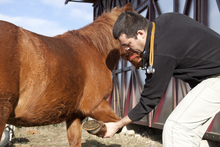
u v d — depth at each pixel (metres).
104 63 2.50
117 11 2.80
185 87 3.43
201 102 1.52
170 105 3.83
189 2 3.47
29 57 1.68
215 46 1.53
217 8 2.95
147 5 4.63
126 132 4.80
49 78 1.78
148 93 1.63
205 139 3.15
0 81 1.50
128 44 1.60
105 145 3.93
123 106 5.56
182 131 1.52
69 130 2.44
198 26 1.56
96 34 2.52
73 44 2.24
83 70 2.16
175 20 1.57
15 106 1.68
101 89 2.32
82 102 2.23
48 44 1.88
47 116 1.89
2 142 3.50
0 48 1.54
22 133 5.36
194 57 1.51
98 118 2.33
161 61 1.50
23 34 1.71
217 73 1.53
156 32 1.54
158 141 3.96
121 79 5.75
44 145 4.11
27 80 1.68
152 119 4.23
